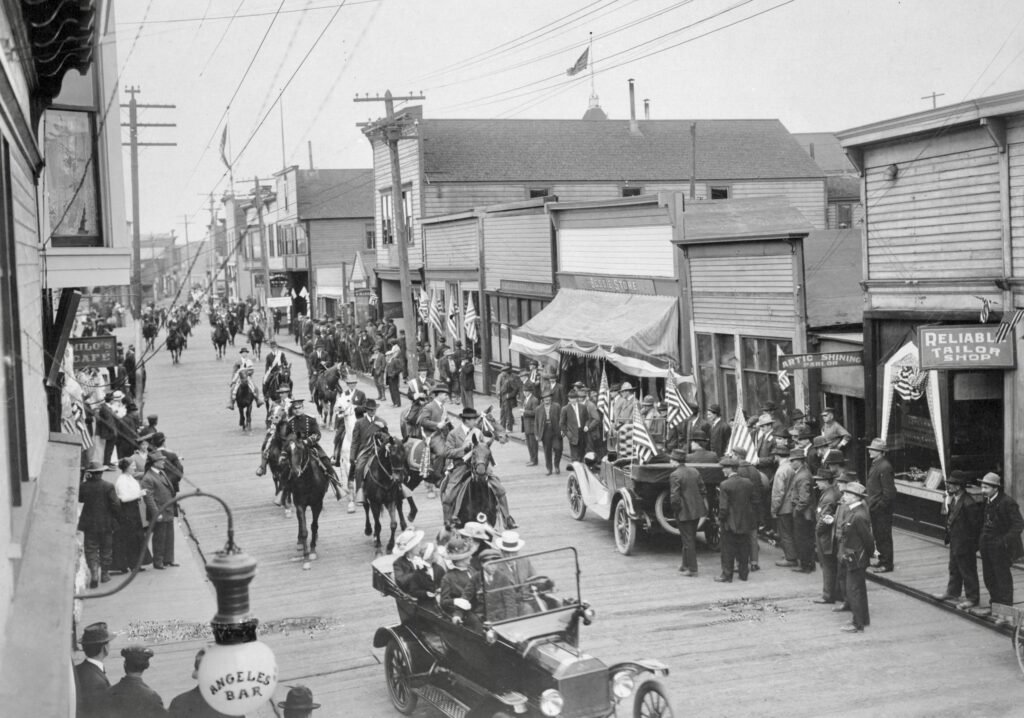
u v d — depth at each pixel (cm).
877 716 1053
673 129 5394
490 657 1015
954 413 1770
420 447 2030
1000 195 1694
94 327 6412
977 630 1332
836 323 2238
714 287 2534
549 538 1886
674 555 1756
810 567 1647
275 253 8225
